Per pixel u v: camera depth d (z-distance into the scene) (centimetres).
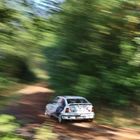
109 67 1166
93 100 2042
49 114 2358
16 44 564
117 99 1755
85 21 853
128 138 1820
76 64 1038
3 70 555
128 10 896
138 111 2042
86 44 925
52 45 643
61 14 766
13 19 573
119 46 1005
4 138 624
